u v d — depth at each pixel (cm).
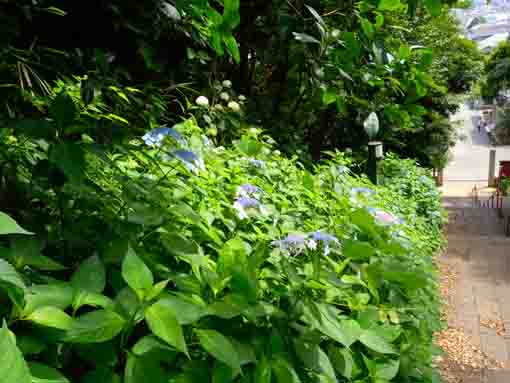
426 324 190
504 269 609
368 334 133
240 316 112
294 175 293
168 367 96
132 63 330
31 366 70
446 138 1248
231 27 149
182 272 120
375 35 206
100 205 124
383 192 430
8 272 65
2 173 116
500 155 2480
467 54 1271
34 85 229
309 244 136
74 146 98
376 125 204
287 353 112
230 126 388
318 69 210
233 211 161
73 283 85
